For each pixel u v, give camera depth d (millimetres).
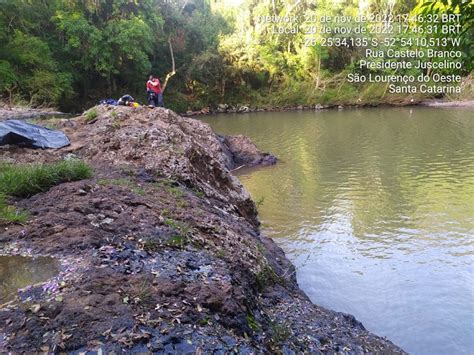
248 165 16781
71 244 4066
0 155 7312
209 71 43031
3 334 2828
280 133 25531
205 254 4578
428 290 6734
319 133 24969
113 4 34906
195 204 6195
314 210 10859
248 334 3529
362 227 9516
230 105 43719
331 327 4875
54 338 2783
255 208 9664
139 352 2756
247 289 4398
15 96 23562
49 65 29172
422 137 21906
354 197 11914
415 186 12789
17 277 3535
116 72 35188
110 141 7957
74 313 3008
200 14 46844
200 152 8719
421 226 9445
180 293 3498
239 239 5820
